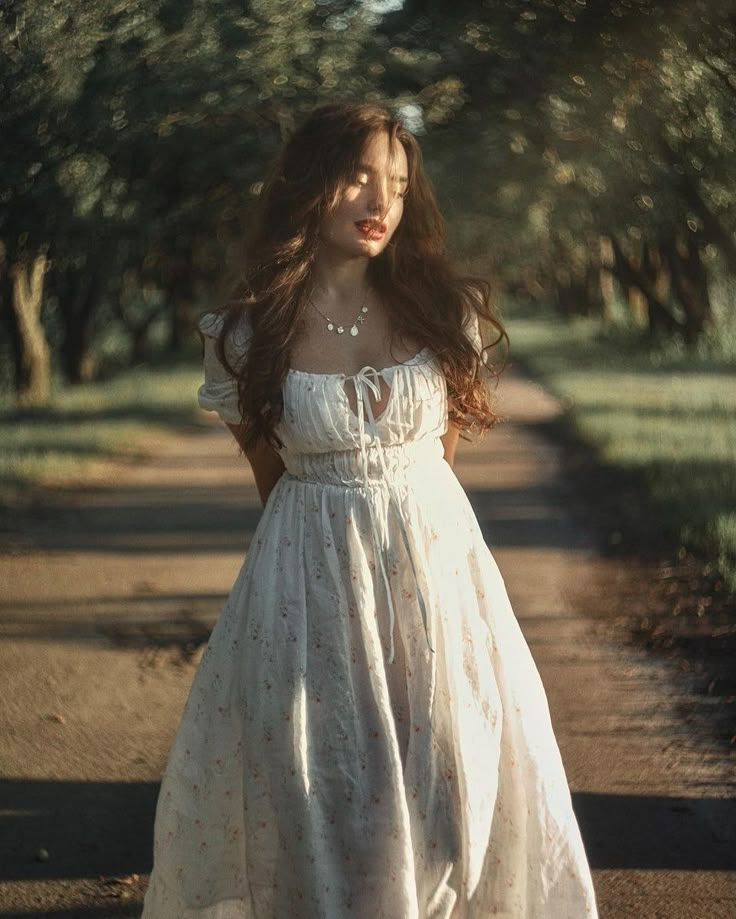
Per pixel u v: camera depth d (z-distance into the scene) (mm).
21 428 18125
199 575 8648
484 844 2852
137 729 5383
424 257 3045
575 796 4555
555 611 7422
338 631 2842
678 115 11445
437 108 15797
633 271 31766
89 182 13984
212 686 2975
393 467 2910
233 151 16844
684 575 8102
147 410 21234
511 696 2949
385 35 15203
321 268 2963
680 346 31203
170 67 13906
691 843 4133
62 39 11586
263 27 14445
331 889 2783
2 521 10766
